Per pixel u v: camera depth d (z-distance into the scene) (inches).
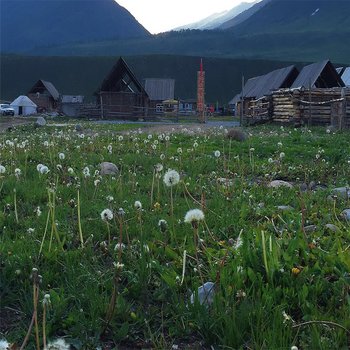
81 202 272.2
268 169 432.5
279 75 2030.0
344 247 195.5
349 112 1058.1
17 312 155.1
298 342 131.2
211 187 332.2
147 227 224.5
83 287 165.0
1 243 198.7
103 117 2240.4
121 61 2219.5
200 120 2070.6
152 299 163.6
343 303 145.7
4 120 1863.9
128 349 138.9
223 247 199.8
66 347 115.3
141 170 422.9
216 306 145.8
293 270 163.9
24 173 367.2
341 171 435.5
